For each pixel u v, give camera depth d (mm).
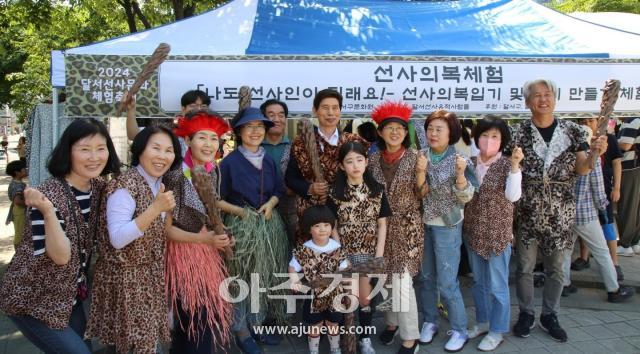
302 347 3484
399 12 4668
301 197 3258
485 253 3338
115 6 10094
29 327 2174
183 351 2750
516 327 3611
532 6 4973
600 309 4156
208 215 2637
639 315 4027
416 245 3203
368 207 3082
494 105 3883
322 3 4598
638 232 5766
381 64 3740
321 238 3023
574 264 5105
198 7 8906
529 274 3557
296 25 4215
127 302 2256
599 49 4145
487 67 3848
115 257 2264
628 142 5527
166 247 2664
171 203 2227
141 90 3549
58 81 3871
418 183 3145
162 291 2391
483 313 3533
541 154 3375
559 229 3387
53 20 10086
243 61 3645
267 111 3570
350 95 3727
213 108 3641
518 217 3533
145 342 2275
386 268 3188
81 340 2260
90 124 2234
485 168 3375
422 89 3783
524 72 3889
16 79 17844
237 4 4418
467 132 4391
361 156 3000
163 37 3951
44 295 2135
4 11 8320
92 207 2314
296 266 3094
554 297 3564
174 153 2471
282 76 3672
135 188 2314
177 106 3604
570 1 13656
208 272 2713
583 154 3383
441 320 3947
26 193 1985
